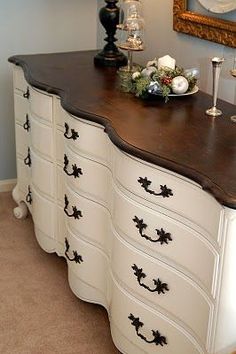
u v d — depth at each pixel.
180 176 1.70
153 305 1.96
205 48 2.51
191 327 1.81
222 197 1.52
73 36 3.49
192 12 2.55
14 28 3.34
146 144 1.85
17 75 2.90
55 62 2.88
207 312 1.70
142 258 1.94
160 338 1.97
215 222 1.60
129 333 2.10
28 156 2.92
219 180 1.60
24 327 2.43
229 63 2.37
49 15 3.39
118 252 2.05
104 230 2.26
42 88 2.47
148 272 1.93
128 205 1.93
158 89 2.27
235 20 2.31
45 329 2.42
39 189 2.74
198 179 1.63
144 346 2.05
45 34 3.42
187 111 2.20
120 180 1.96
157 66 2.42
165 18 2.77
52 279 2.75
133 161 1.85
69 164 2.34
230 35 2.31
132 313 2.05
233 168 1.68
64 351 2.30
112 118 2.08
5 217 3.32
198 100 2.34
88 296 2.46
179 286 1.83
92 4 3.45
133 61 3.08
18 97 2.95
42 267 2.85
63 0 3.39
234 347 1.71
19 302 2.59
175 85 2.30
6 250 2.99
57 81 2.54
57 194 2.65
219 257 1.60
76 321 2.47
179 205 1.74
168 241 1.82
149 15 2.90
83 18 3.47
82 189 2.28
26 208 3.27
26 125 2.89
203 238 1.67
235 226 1.54
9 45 3.37
